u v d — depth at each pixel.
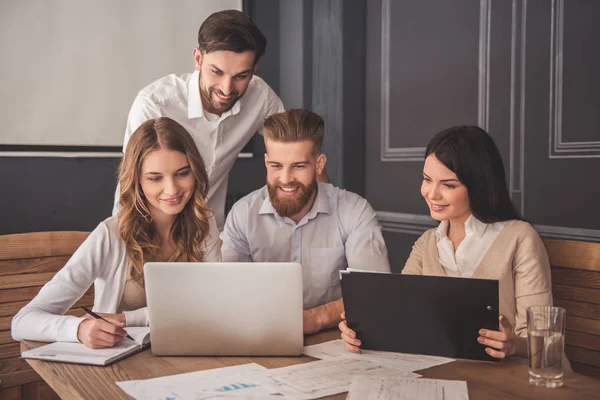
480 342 1.42
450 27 3.43
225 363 1.46
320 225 2.15
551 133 2.96
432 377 1.35
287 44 4.21
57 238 2.24
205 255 2.00
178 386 1.30
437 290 1.43
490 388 1.28
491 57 3.22
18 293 2.18
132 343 1.58
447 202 1.82
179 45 3.96
